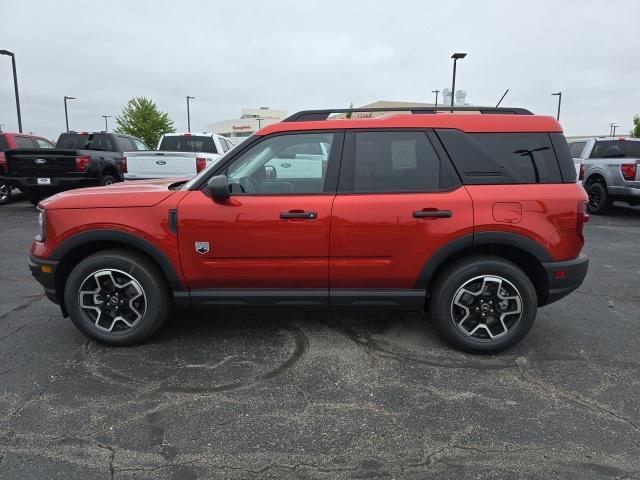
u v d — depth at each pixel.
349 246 3.62
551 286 3.68
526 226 3.57
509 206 3.58
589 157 12.02
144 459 2.58
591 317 4.66
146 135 39.69
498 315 3.76
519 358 3.76
